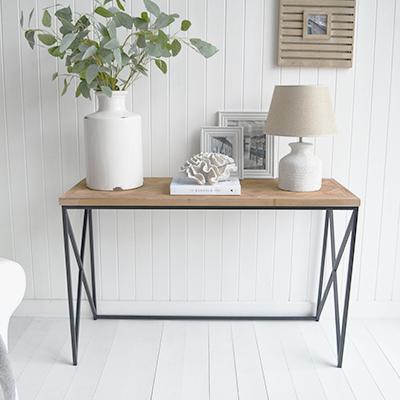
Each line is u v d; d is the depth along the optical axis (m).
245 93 2.13
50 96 2.13
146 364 1.95
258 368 1.92
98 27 1.68
